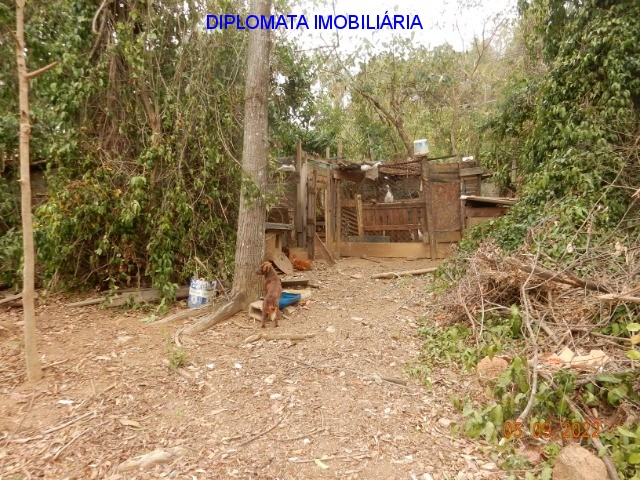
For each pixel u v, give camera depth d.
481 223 8.41
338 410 3.53
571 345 4.09
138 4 6.41
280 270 9.05
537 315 4.57
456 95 18.64
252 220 6.00
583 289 4.73
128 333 5.12
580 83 7.59
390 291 7.67
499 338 4.45
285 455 2.93
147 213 6.41
